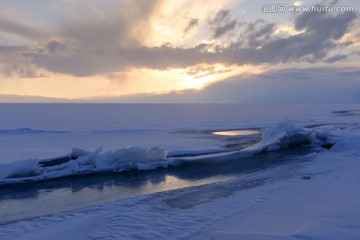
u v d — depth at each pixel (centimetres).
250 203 971
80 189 1341
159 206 1002
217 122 4941
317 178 1301
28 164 1507
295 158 1894
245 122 4916
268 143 2259
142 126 4225
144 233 750
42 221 886
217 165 1786
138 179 1506
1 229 830
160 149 1831
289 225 733
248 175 1495
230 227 757
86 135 3092
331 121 4797
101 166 1677
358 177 1255
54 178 1523
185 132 3484
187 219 847
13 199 1198
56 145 2453
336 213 793
